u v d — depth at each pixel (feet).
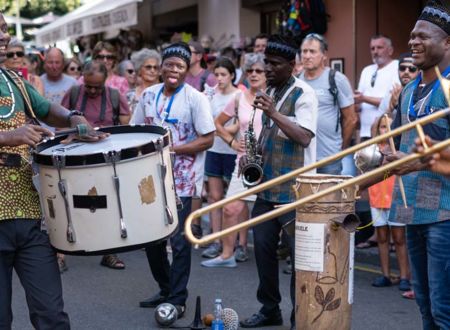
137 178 15.97
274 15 48.16
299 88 21.53
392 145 17.25
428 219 16.83
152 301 24.90
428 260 17.01
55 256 16.58
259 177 21.49
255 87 28.19
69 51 82.07
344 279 18.01
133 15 48.29
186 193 23.16
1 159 16.02
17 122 16.44
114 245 15.94
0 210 15.93
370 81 32.42
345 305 18.10
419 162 15.93
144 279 28.60
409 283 26.48
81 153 15.64
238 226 13.93
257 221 13.93
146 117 23.86
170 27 62.03
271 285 22.30
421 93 17.25
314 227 17.78
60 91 35.73
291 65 21.72
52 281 16.34
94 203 15.74
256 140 22.48
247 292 26.48
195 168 23.36
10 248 16.15
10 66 33.55
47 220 16.26
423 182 16.93
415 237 17.49
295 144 21.35
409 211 17.11
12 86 16.62
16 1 99.09
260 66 27.99
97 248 15.92
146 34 64.28
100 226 15.84
